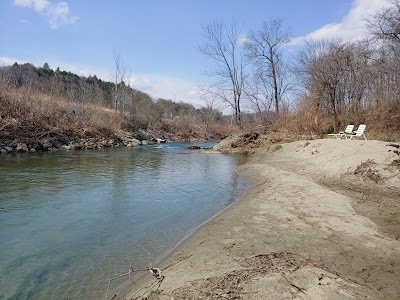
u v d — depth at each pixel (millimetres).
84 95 46156
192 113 74688
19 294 4648
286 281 4168
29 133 26703
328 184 11352
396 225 6879
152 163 20047
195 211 9227
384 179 10570
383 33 21031
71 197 10547
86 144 30219
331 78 25641
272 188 10984
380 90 25094
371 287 4180
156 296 4090
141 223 8039
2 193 10781
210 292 4000
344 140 17062
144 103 58812
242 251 5535
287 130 27609
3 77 36625
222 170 17453
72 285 4895
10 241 6746
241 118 36625
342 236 6215
